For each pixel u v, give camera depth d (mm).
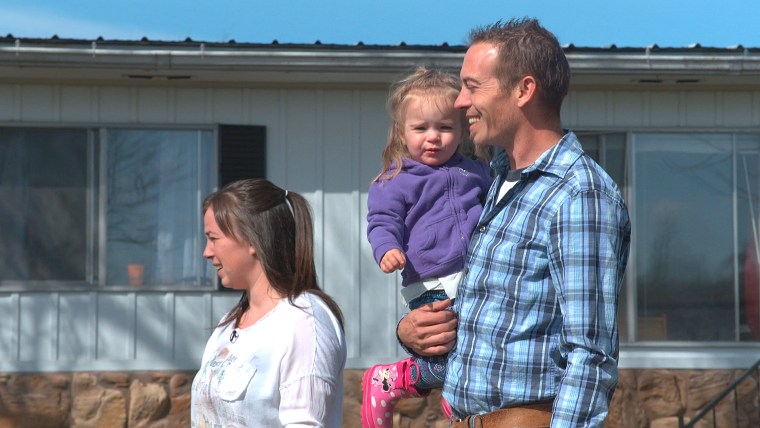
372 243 3115
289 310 2816
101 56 7387
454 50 7715
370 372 3375
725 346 8461
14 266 8148
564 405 2461
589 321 2482
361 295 8297
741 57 7703
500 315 2641
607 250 2525
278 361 2768
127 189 8258
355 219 8320
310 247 2951
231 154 8242
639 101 8500
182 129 8289
